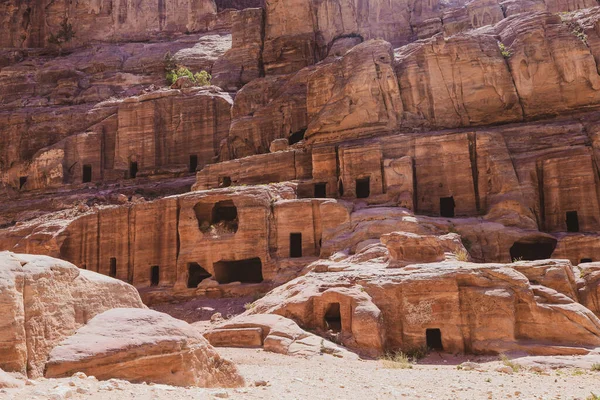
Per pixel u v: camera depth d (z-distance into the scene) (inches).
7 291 299.4
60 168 2101.4
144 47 2775.6
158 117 2079.2
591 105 1331.2
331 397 342.3
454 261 852.0
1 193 2226.9
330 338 772.0
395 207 1230.9
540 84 1380.4
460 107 1424.7
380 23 2294.5
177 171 1988.2
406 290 773.9
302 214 1246.9
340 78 1539.1
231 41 2659.9
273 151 1612.9
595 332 682.8
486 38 1446.9
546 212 1208.2
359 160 1350.9
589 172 1179.9
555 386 426.6
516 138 1294.3
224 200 1322.6
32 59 2834.6
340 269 932.0
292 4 2336.4
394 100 1453.0
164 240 1349.7
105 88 2529.5
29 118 2308.1
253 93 1985.7
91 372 317.1
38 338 315.6
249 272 1379.2
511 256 1182.3
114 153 2126.0
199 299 1232.8
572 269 809.5
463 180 1277.1
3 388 257.6
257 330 784.3
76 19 2923.2
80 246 1476.4
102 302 378.6
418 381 456.1
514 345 694.5
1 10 2989.7
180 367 347.9
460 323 736.3
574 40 1366.9
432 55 1465.3
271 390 355.3
